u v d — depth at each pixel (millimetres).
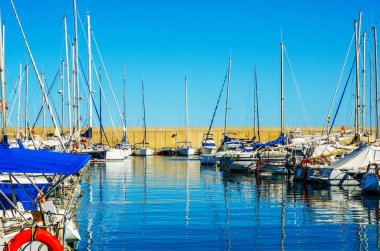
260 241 18109
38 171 12273
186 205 26375
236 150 56875
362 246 17312
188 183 38062
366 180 30625
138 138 89375
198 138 90938
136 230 19906
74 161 13078
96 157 62438
